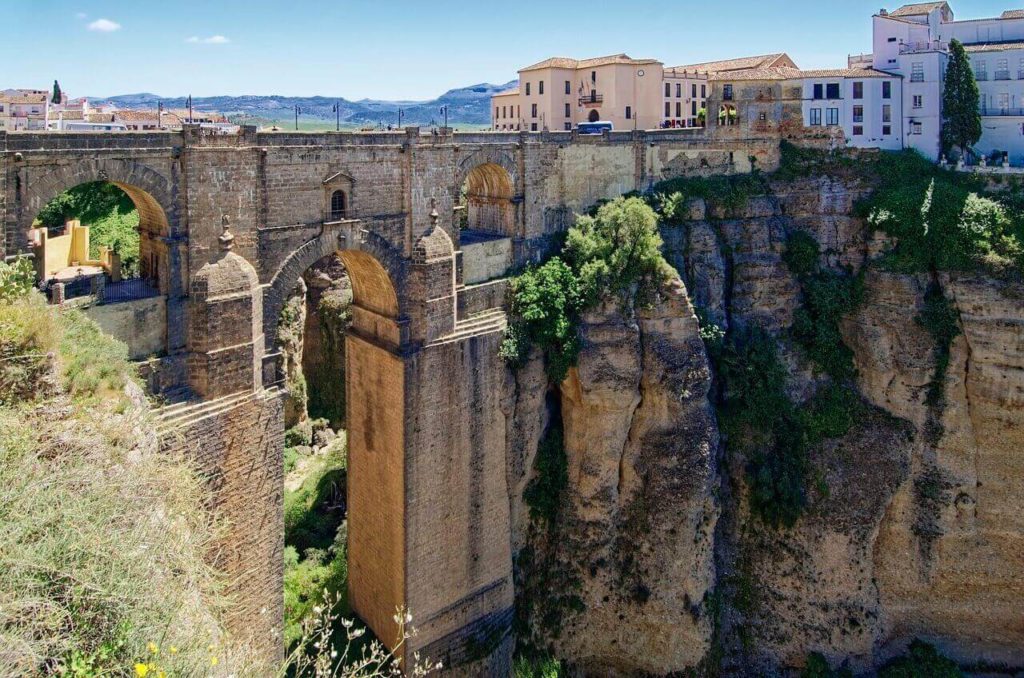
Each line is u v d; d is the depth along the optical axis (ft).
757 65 294.25
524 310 168.14
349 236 140.46
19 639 49.52
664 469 173.47
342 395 235.61
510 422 166.71
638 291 173.06
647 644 174.40
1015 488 187.42
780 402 192.95
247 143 123.65
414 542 152.46
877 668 188.96
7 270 96.22
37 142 101.09
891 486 189.57
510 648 169.17
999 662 194.39
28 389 87.25
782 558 188.85
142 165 111.55
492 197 181.68
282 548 132.46
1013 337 183.42
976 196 203.00
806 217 211.82
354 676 73.10
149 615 57.88
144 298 114.52
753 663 186.70
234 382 122.21
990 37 260.01
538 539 176.04
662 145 208.74
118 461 79.66
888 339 196.24
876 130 234.17
